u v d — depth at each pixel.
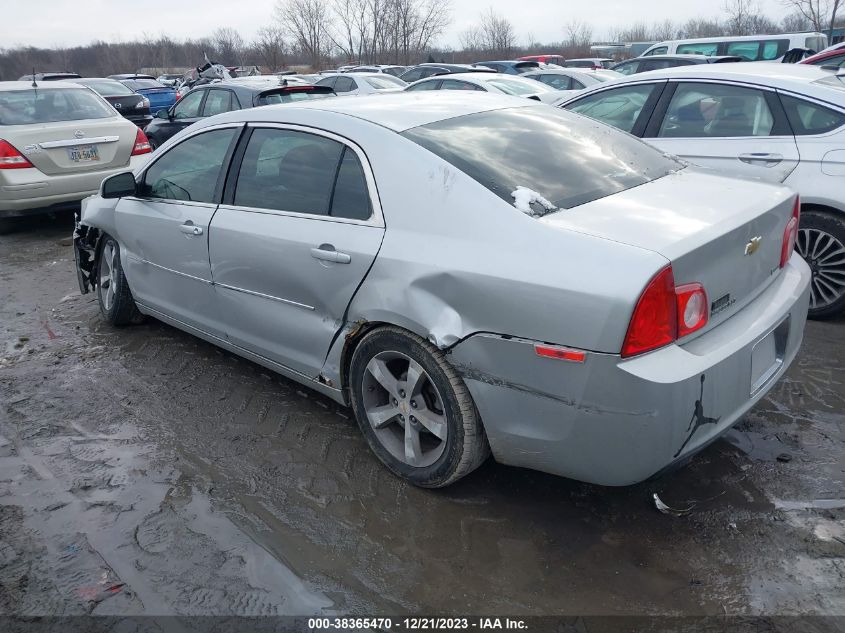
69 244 7.68
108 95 14.52
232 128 3.87
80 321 5.34
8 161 7.36
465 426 2.80
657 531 2.78
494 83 11.21
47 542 2.85
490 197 2.72
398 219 2.92
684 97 5.23
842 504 2.87
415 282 2.78
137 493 3.15
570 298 2.37
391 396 3.09
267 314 3.58
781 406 3.65
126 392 4.12
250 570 2.66
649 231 2.50
